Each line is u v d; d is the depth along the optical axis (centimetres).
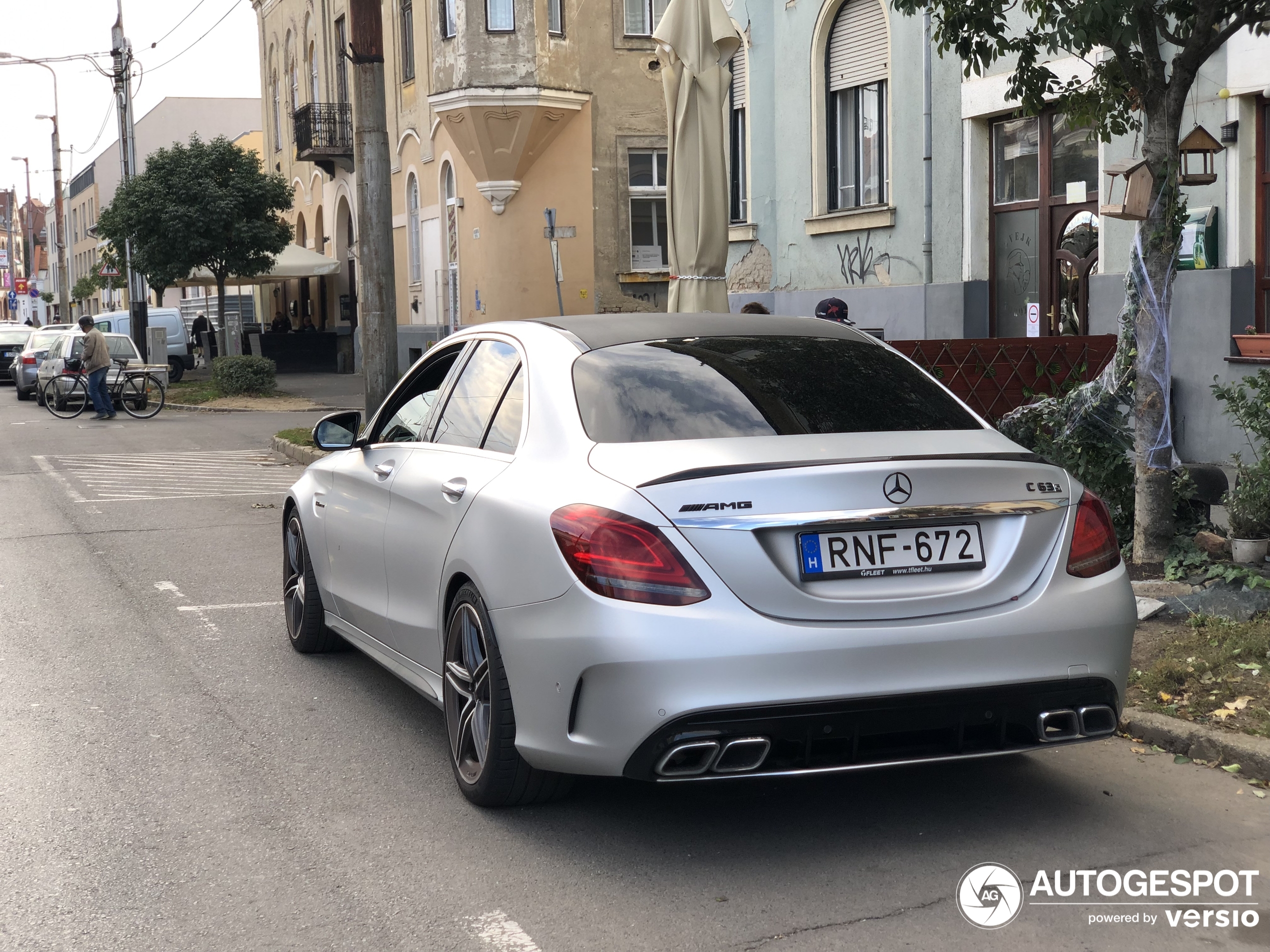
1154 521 712
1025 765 475
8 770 488
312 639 652
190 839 417
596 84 2436
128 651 676
